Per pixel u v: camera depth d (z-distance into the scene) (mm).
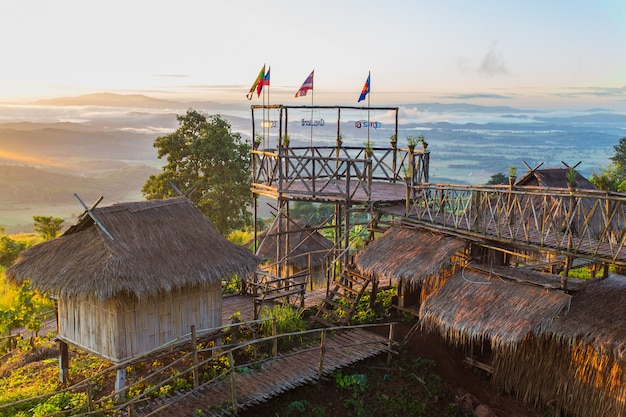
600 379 10711
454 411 12133
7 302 17984
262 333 14156
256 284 16922
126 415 10359
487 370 12945
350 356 13094
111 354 11234
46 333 17141
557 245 11734
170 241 12109
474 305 12219
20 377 13188
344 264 17297
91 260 10961
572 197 11398
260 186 19406
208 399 10969
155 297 11609
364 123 18219
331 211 43438
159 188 29219
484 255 14188
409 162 16984
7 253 29266
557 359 11492
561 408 11461
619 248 10672
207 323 12750
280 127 17734
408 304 15766
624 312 10562
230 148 29781
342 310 15633
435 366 13523
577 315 10906
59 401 11086
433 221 14812
